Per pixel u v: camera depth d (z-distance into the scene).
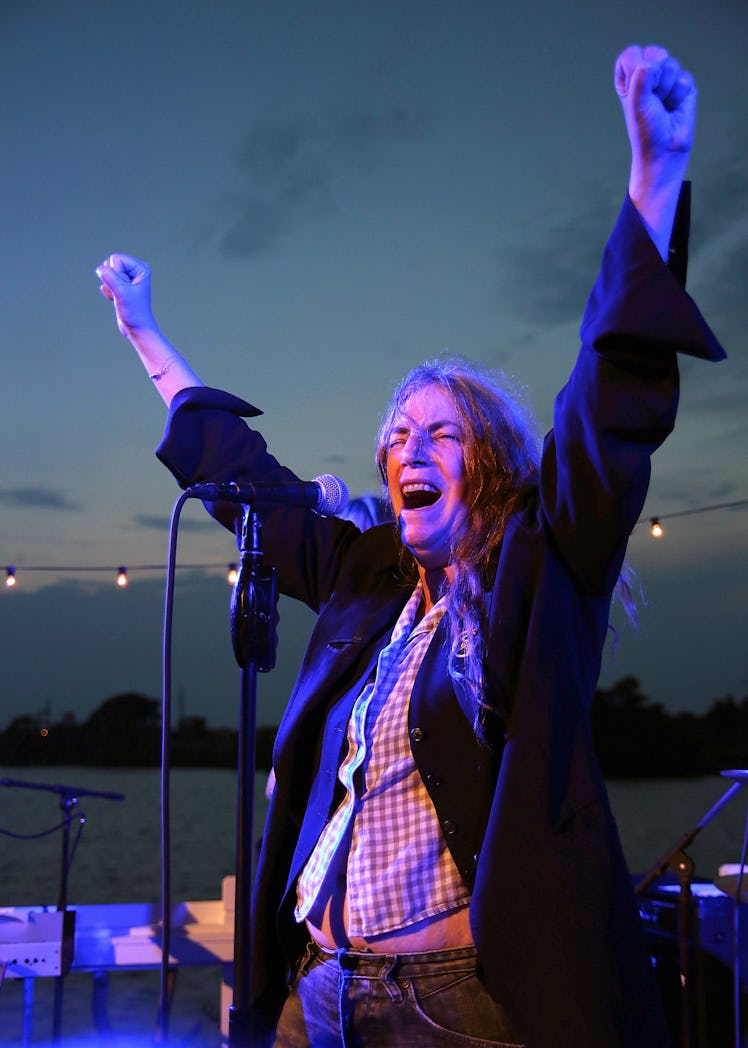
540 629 1.31
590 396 1.27
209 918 3.27
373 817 1.40
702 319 1.22
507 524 1.42
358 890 1.37
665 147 1.25
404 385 1.63
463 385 1.57
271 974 1.53
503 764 1.28
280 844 1.55
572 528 1.30
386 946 1.35
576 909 1.20
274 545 1.76
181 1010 4.98
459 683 1.37
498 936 1.22
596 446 1.25
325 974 1.41
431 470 1.52
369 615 1.59
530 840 1.23
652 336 1.22
